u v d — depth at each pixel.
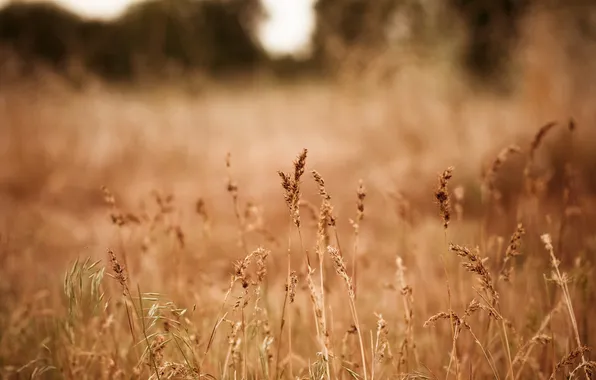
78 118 6.57
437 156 4.62
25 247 2.96
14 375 1.89
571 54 5.39
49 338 1.77
